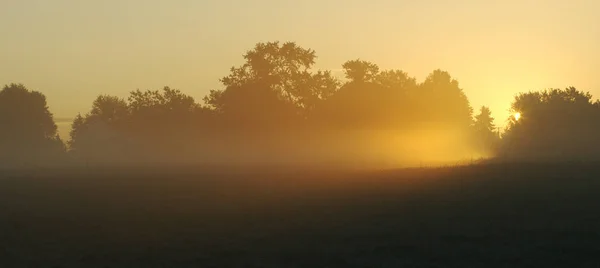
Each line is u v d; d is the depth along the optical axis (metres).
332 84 101.62
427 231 20.72
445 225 21.69
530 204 25.95
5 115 117.19
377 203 28.06
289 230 21.83
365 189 34.34
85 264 17.38
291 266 16.47
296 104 100.75
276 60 99.31
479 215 23.55
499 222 21.94
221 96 97.94
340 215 24.84
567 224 21.14
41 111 121.31
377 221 23.05
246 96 96.50
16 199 34.53
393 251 17.91
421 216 23.80
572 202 26.23
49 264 17.55
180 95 103.25
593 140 72.06
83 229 23.42
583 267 15.41
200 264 17.00
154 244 20.05
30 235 22.34
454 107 101.88
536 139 74.12
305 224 22.95
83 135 107.44
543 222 21.62
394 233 20.55
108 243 20.44
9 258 18.50
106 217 26.44
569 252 17.05
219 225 23.47
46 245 20.45
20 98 119.31
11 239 21.58
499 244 18.39
